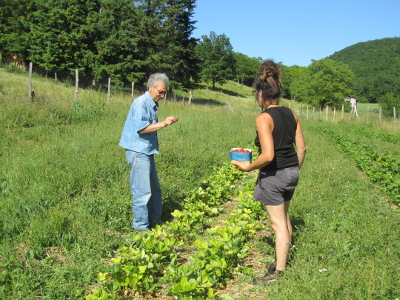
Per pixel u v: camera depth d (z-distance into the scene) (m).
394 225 4.32
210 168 7.71
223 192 6.09
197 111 18.62
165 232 4.06
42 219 4.14
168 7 38.62
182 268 3.10
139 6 39.72
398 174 8.04
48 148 7.19
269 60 3.38
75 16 30.09
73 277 3.21
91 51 30.92
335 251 3.63
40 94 12.77
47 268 3.32
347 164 9.12
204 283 2.98
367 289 2.87
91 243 3.85
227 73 77.12
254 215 4.88
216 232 3.77
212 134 11.80
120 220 4.52
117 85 29.92
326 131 18.19
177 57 39.41
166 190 5.70
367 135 17.81
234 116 18.94
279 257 3.28
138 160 4.32
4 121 9.41
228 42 80.56
